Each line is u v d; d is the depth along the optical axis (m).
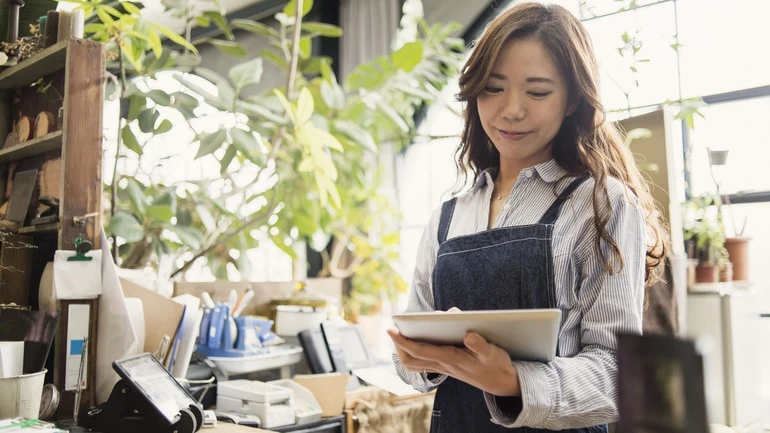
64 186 2.05
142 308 2.16
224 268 3.75
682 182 2.92
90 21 3.12
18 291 2.30
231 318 2.43
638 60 2.78
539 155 1.41
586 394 1.10
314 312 2.71
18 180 2.45
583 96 1.29
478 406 1.32
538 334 1.02
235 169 3.59
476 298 1.33
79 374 1.92
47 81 2.35
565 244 1.27
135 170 3.13
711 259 2.39
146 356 1.87
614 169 1.35
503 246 1.32
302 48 3.62
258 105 3.15
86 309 2.03
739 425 2.08
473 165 1.56
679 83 3.32
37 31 2.43
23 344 1.84
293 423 2.26
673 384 0.58
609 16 3.50
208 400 2.31
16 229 2.28
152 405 1.71
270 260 4.66
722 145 3.17
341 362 2.66
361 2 4.82
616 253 1.21
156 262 3.24
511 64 1.28
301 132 2.90
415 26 4.30
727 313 2.12
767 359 2.32
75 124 2.08
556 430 1.23
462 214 1.50
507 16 1.31
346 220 4.31
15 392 1.68
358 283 4.32
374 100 3.76
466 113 1.51
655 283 1.63
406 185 4.51
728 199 2.94
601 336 1.19
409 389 2.57
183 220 3.14
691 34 3.31
